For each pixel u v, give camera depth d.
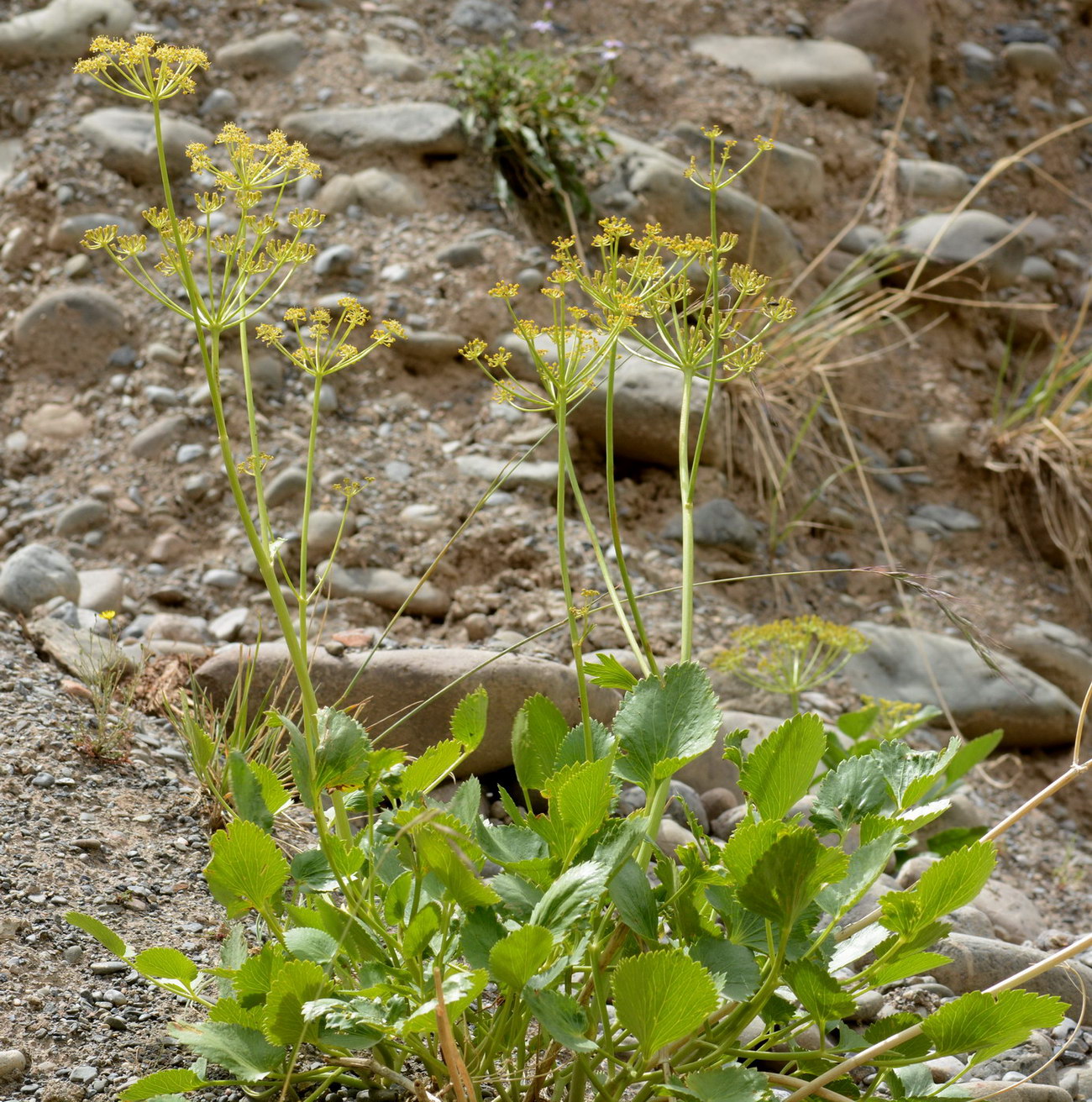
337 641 3.01
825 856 1.31
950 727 3.70
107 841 2.13
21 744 2.32
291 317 1.60
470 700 1.63
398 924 1.49
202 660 2.91
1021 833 3.41
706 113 5.03
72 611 2.98
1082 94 5.99
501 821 2.67
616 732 1.58
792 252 4.70
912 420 4.66
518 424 3.85
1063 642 4.07
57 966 1.81
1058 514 4.45
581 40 5.23
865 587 4.11
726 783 2.96
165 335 3.82
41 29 4.49
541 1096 1.61
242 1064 1.42
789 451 4.26
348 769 1.48
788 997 1.74
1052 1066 2.05
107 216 4.05
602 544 3.66
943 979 2.21
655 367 3.91
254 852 1.43
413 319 3.95
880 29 5.64
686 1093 1.30
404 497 3.60
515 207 4.33
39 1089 1.59
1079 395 4.82
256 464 1.58
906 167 5.29
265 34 4.71
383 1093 1.63
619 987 1.28
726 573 3.80
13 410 3.66
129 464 3.52
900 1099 1.45
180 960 1.50
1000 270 4.96
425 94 4.58
